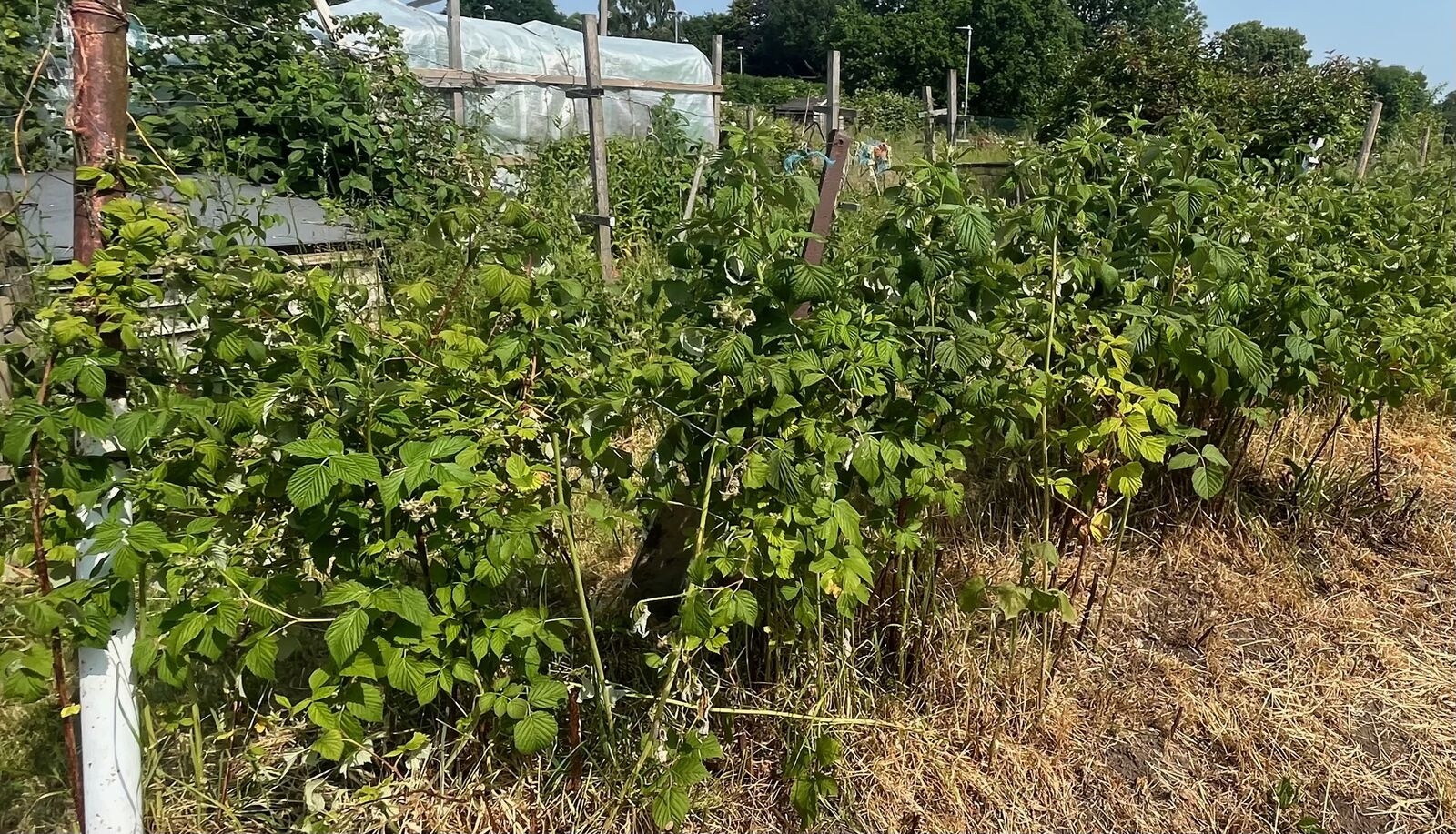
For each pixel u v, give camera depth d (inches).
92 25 68.2
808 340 86.0
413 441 70.2
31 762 87.7
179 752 89.0
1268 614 127.7
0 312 107.9
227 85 230.8
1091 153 108.6
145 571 73.4
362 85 243.0
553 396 83.3
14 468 68.4
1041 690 103.0
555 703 76.1
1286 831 93.0
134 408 70.3
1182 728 105.6
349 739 71.5
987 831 91.1
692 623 73.2
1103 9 2244.1
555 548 90.2
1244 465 149.2
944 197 91.4
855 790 92.3
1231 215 133.9
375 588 71.9
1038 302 100.7
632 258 276.7
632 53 475.2
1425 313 142.3
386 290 180.9
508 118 398.3
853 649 96.0
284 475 72.5
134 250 68.7
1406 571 139.0
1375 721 108.0
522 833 86.0
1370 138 377.1
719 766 94.1
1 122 137.6
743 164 88.7
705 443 83.9
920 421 89.6
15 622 80.7
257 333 78.3
